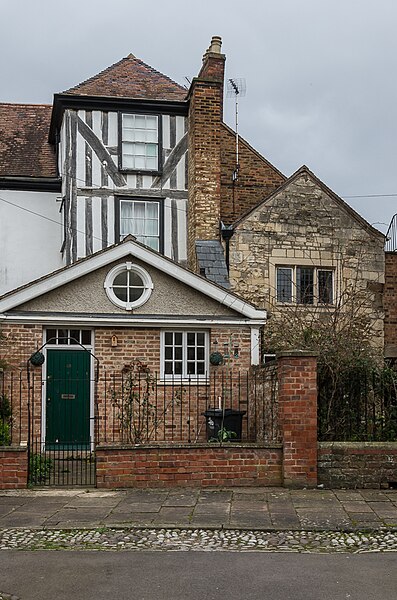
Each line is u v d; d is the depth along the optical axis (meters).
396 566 7.00
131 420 14.04
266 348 15.24
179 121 18.91
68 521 8.77
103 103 18.39
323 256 17.84
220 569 6.91
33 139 21.05
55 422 14.38
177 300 14.90
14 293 14.12
